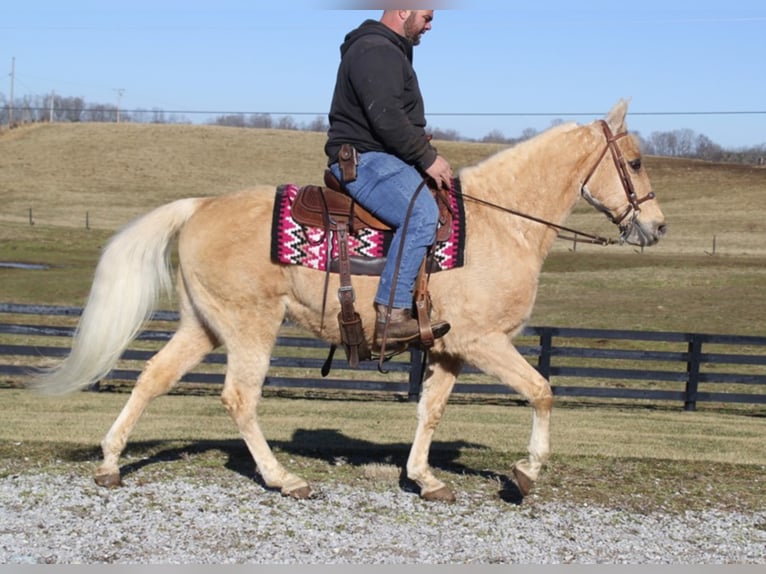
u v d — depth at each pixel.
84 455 6.86
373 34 5.52
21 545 4.83
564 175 5.97
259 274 5.72
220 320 5.85
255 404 5.94
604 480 6.75
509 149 5.98
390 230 5.61
